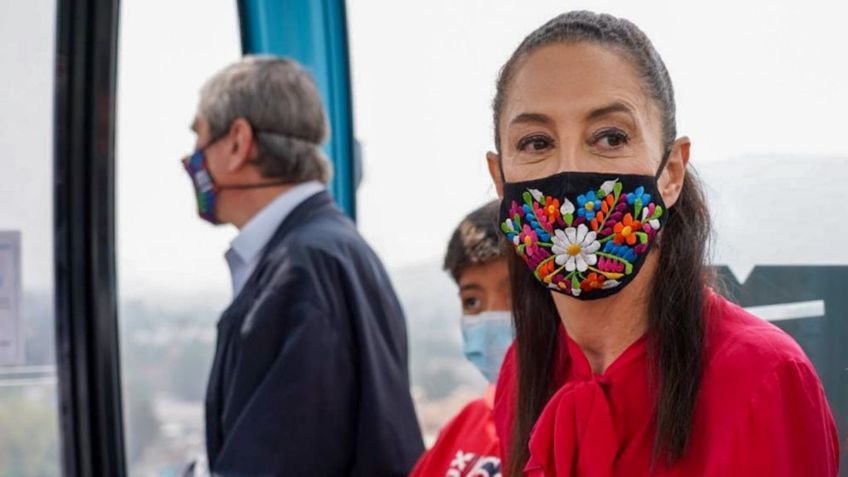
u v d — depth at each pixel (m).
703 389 1.13
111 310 2.39
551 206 1.17
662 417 1.13
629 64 1.15
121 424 2.42
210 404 2.17
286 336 2.05
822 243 1.81
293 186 2.31
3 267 2.35
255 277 2.16
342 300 2.10
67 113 2.34
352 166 2.73
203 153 2.34
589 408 1.20
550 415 1.25
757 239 1.87
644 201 1.15
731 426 1.08
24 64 2.34
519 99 1.18
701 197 1.22
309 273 2.08
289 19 2.73
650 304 1.19
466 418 1.87
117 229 2.42
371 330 2.12
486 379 1.95
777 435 1.07
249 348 2.05
